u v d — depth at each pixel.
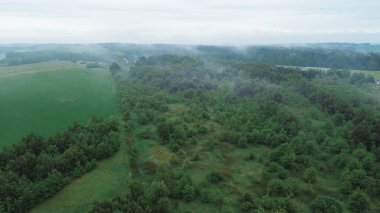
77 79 189.50
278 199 65.06
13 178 66.25
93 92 157.25
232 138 97.44
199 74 187.38
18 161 70.81
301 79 165.25
